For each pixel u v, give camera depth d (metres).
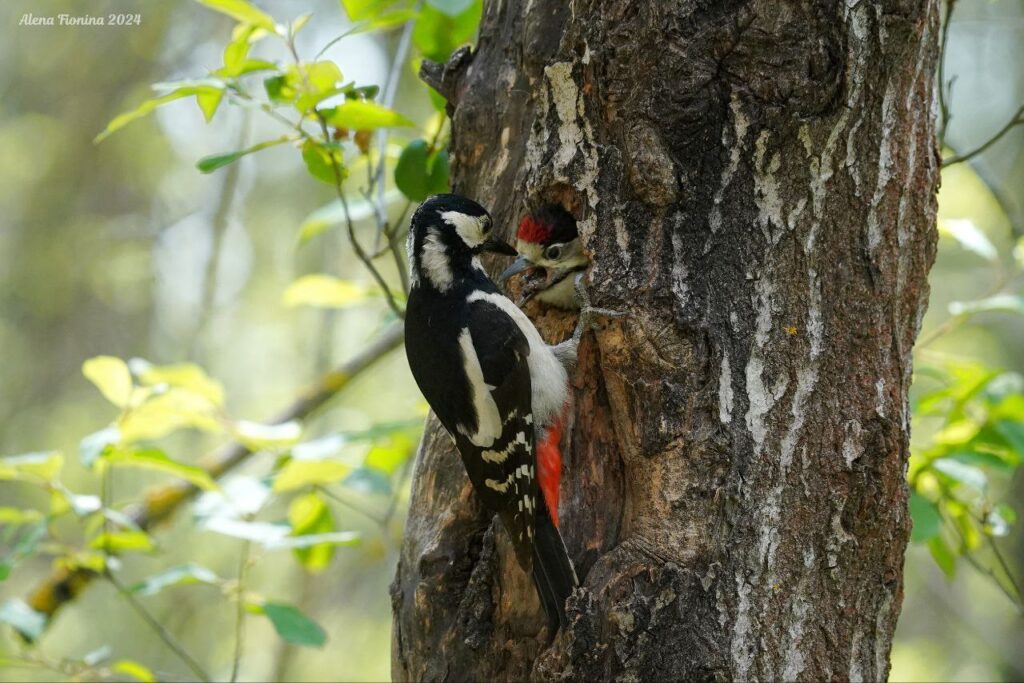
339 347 22.12
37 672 19.97
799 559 7.68
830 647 7.75
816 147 7.66
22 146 22.47
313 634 10.36
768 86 7.57
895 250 7.93
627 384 7.96
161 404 11.39
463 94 9.78
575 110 8.33
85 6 22.31
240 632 11.05
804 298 7.77
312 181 22.22
